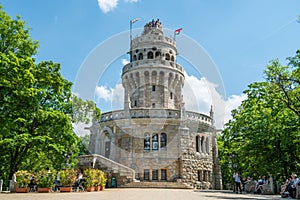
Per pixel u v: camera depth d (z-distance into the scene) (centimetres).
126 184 3234
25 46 2603
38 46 2700
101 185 2575
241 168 4472
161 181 3472
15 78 2134
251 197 1958
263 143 3034
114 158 3566
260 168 3123
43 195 1783
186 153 3650
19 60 2228
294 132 2659
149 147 3572
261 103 3023
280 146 2850
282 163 3000
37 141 2505
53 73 2725
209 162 4022
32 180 2297
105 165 3328
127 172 3275
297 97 2389
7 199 1411
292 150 2930
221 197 1853
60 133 2720
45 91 2636
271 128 2906
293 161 2966
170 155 3572
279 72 2386
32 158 3183
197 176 3738
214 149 4294
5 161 3039
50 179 2273
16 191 2242
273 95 2491
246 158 3484
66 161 2858
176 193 2206
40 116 2528
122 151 3553
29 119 2606
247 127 3334
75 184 2377
